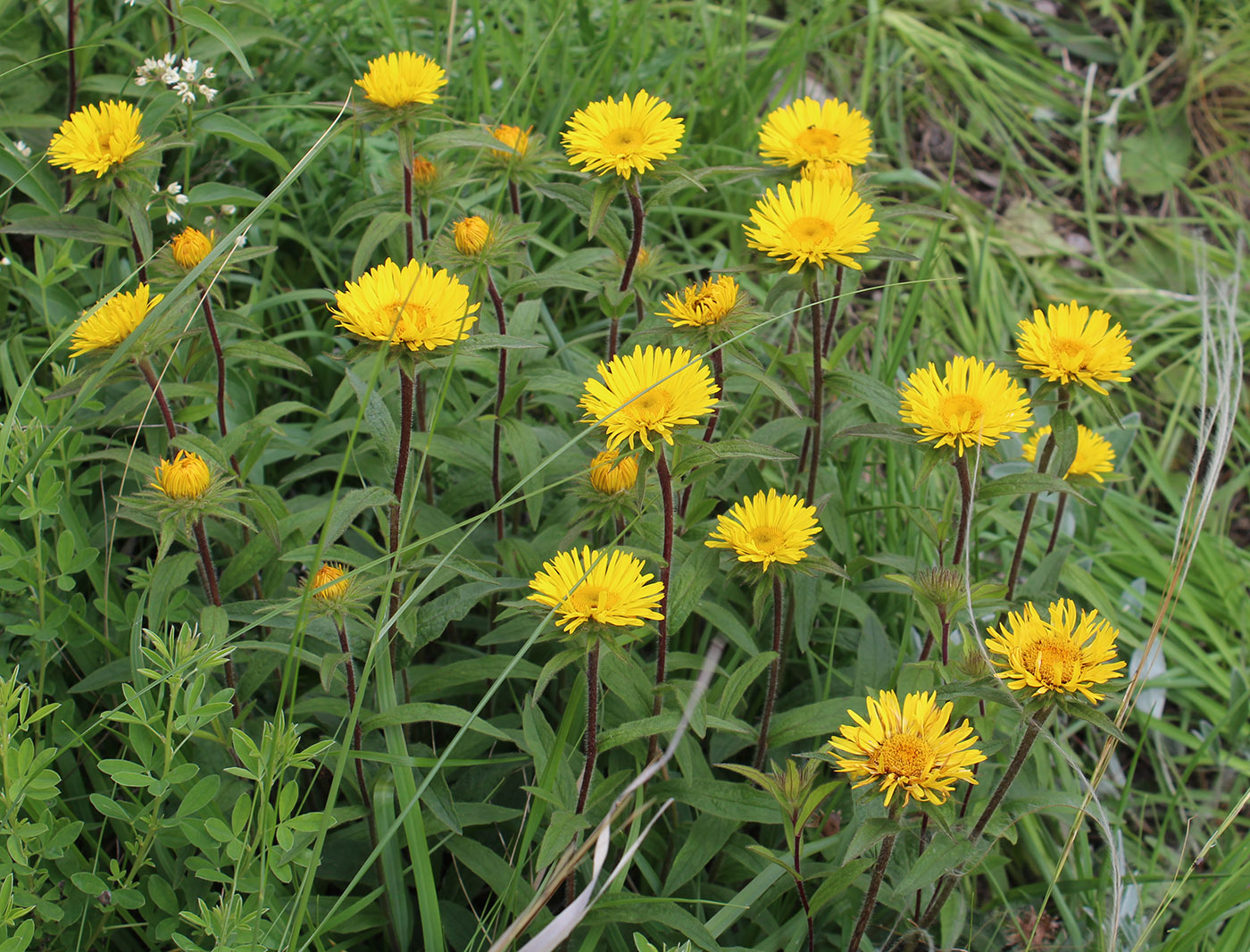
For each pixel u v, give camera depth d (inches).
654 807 28.1
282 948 24.5
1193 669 35.5
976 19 52.6
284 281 35.4
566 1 39.0
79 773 27.7
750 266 28.5
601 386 25.5
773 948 27.6
